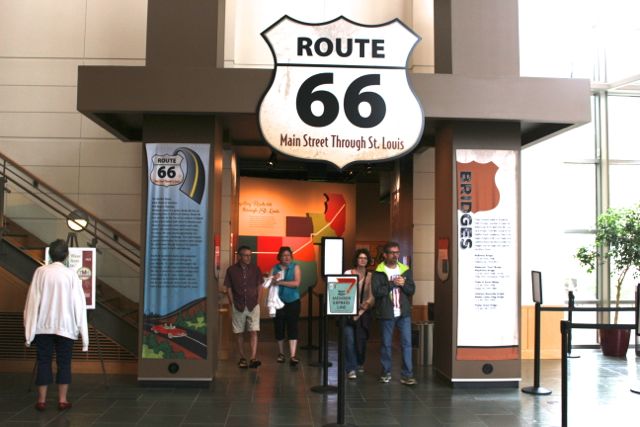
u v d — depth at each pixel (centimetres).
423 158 1045
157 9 721
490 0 737
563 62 1043
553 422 590
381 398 679
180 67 682
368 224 1922
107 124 749
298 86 694
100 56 996
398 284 739
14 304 780
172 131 715
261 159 1180
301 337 1175
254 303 842
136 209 990
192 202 713
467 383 720
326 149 693
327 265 673
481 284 723
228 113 691
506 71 731
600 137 1135
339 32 701
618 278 1074
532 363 922
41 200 864
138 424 564
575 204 1130
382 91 698
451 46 729
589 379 808
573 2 1054
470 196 727
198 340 709
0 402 636
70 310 609
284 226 1434
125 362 783
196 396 673
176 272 709
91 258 715
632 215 1008
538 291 723
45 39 998
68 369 614
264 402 654
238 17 1012
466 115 697
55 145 992
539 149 1047
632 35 1130
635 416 618
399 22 703
